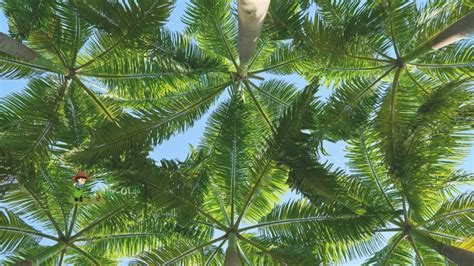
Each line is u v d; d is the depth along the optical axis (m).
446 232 8.84
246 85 9.94
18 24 8.35
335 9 8.73
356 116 8.70
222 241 8.84
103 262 9.30
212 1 9.39
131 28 8.38
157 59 8.97
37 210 8.83
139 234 9.10
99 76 9.16
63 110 8.80
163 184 7.99
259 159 8.34
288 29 8.55
